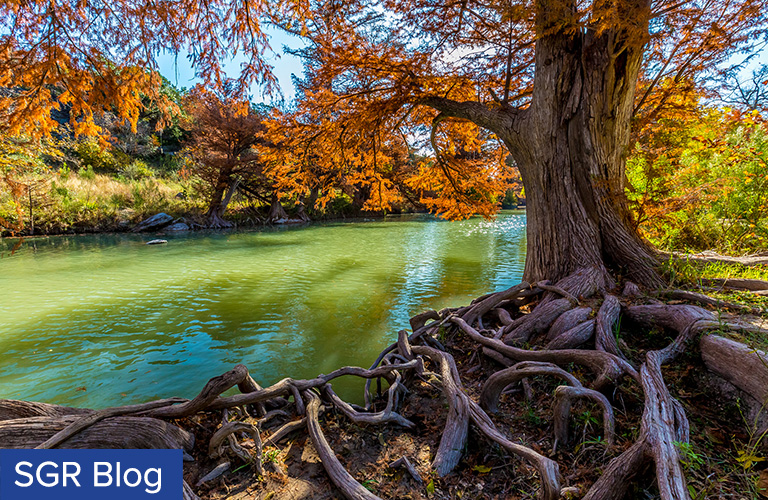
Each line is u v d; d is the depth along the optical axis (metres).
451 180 8.32
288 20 3.52
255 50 3.27
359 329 6.35
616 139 4.75
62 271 11.16
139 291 8.93
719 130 5.86
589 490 1.88
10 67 2.68
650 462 1.96
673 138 5.80
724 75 5.23
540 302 4.45
